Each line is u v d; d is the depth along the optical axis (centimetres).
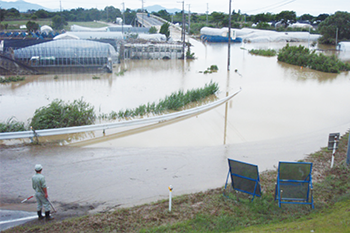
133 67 3953
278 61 4769
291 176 867
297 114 2027
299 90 2764
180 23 12788
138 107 2083
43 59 3256
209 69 3862
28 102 2166
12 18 10762
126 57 4738
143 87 2759
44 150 1359
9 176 1091
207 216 809
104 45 3534
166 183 1062
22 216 840
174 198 923
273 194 933
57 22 9600
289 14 11394
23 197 954
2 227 779
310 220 768
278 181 867
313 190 946
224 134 1639
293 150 1402
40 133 1462
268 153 1364
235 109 2142
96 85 2802
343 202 854
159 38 6500
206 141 1528
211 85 2548
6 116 1825
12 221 810
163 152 1368
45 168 1165
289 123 1839
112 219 806
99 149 1393
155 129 1716
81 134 1606
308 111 2098
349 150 1129
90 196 962
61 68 3334
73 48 3350
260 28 9975
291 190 868
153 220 800
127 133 1641
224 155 1340
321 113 2050
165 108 2038
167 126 1773
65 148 1395
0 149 1348
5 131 1474
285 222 777
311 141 1524
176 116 1917
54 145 1436
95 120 1795
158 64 4288
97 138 1550
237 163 898
